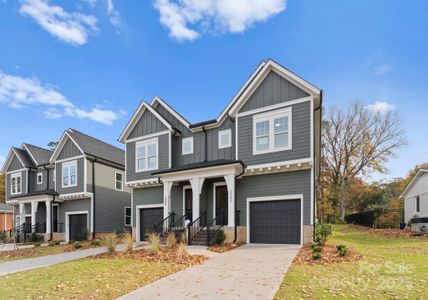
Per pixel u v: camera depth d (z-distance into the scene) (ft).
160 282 23.34
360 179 131.44
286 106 46.57
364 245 45.16
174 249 39.68
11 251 56.34
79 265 32.65
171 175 53.26
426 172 74.95
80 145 75.97
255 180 49.08
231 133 54.03
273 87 48.24
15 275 29.27
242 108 50.93
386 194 122.42
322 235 40.60
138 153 63.46
